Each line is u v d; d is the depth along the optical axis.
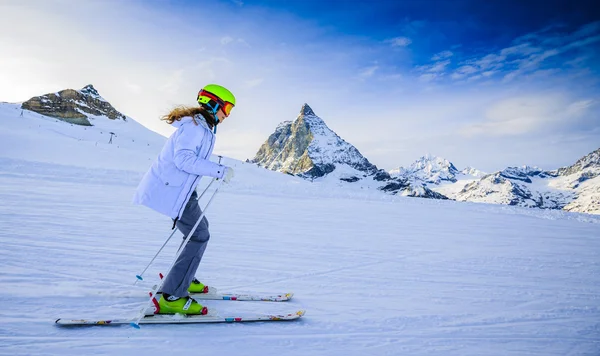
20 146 39.94
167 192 2.50
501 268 4.98
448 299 3.56
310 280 3.83
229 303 2.96
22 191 8.48
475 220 10.84
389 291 3.67
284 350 2.24
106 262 3.69
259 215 8.41
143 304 2.71
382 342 2.51
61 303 2.59
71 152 40.81
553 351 2.59
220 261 4.25
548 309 3.47
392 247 5.91
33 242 4.17
